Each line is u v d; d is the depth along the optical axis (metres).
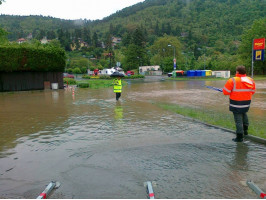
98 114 9.40
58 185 3.47
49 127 7.28
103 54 149.50
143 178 3.66
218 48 145.88
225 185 3.42
